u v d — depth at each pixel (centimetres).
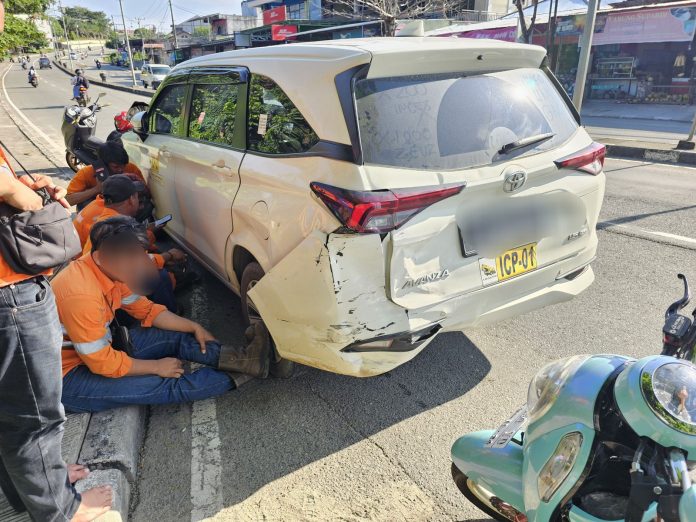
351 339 232
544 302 287
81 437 241
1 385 170
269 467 248
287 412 286
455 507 224
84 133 777
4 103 2298
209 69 370
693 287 418
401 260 228
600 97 1956
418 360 332
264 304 264
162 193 439
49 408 181
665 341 183
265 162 275
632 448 145
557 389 159
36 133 1325
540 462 158
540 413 163
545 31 1881
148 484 239
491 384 306
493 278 257
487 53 259
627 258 477
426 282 237
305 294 238
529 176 255
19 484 184
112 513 205
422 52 238
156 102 469
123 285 278
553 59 1945
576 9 1892
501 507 199
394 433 269
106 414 259
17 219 161
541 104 281
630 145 1024
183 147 380
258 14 5634
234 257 325
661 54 1783
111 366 257
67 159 829
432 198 228
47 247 167
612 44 1806
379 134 230
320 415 283
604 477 157
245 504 227
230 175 305
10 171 163
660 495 120
